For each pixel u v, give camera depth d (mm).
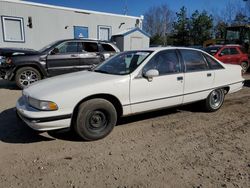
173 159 3311
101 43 9023
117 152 3494
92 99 3789
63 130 3658
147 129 4387
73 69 8422
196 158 3344
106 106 3859
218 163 3215
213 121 4859
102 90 3801
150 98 4297
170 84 4504
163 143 3809
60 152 3477
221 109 5688
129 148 3623
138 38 18203
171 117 5059
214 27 43719
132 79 4074
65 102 3553
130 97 4086
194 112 5418
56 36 15797
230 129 4438
